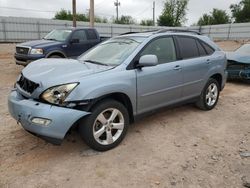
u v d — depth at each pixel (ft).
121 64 13.17
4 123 15.71
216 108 19.75
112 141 12.69
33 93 11.35
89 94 11.36
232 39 138.51
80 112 11.22
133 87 13.15
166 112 18.35
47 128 10.65
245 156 12.40
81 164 11.43
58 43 31.78
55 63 13.80
